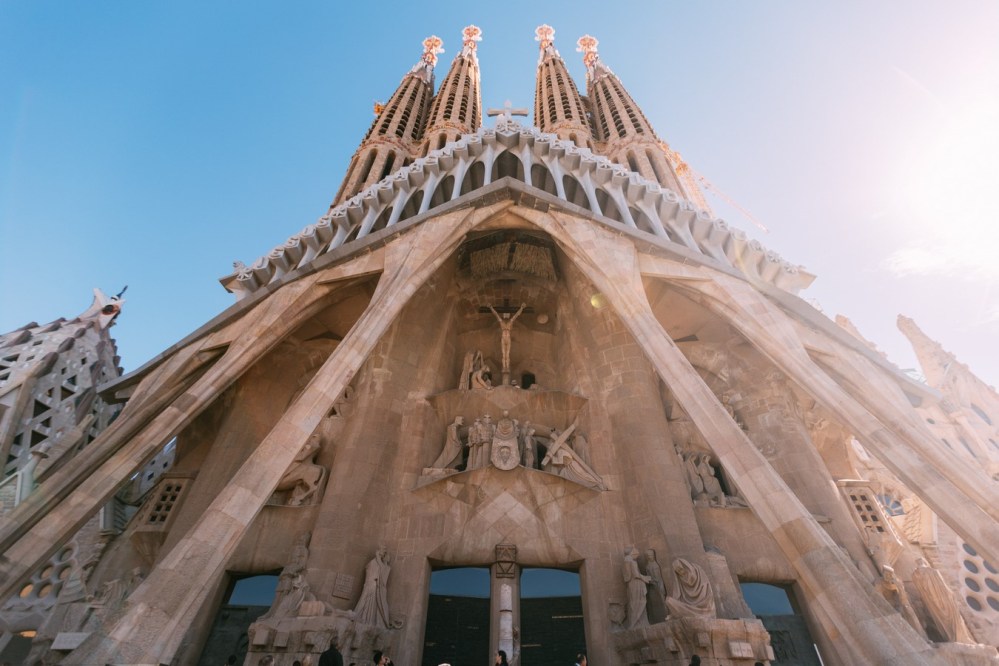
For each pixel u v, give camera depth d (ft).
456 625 50.08
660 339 47.03
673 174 127.85
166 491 60.70
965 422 96.99
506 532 52.34
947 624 45.09
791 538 31.68
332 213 72.59
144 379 61.52
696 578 43.24
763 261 72.59
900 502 74.69
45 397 89.30
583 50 214.28
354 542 49.34
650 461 54.60
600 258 57.00
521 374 74.79
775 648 47.52
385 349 64.69
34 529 38.37
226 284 76.38
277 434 37.35
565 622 50.19
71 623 49.49
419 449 59.47
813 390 46.26
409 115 163.32
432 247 57.82
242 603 50.49
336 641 39.45
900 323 123.65
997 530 33.76
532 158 77.10
